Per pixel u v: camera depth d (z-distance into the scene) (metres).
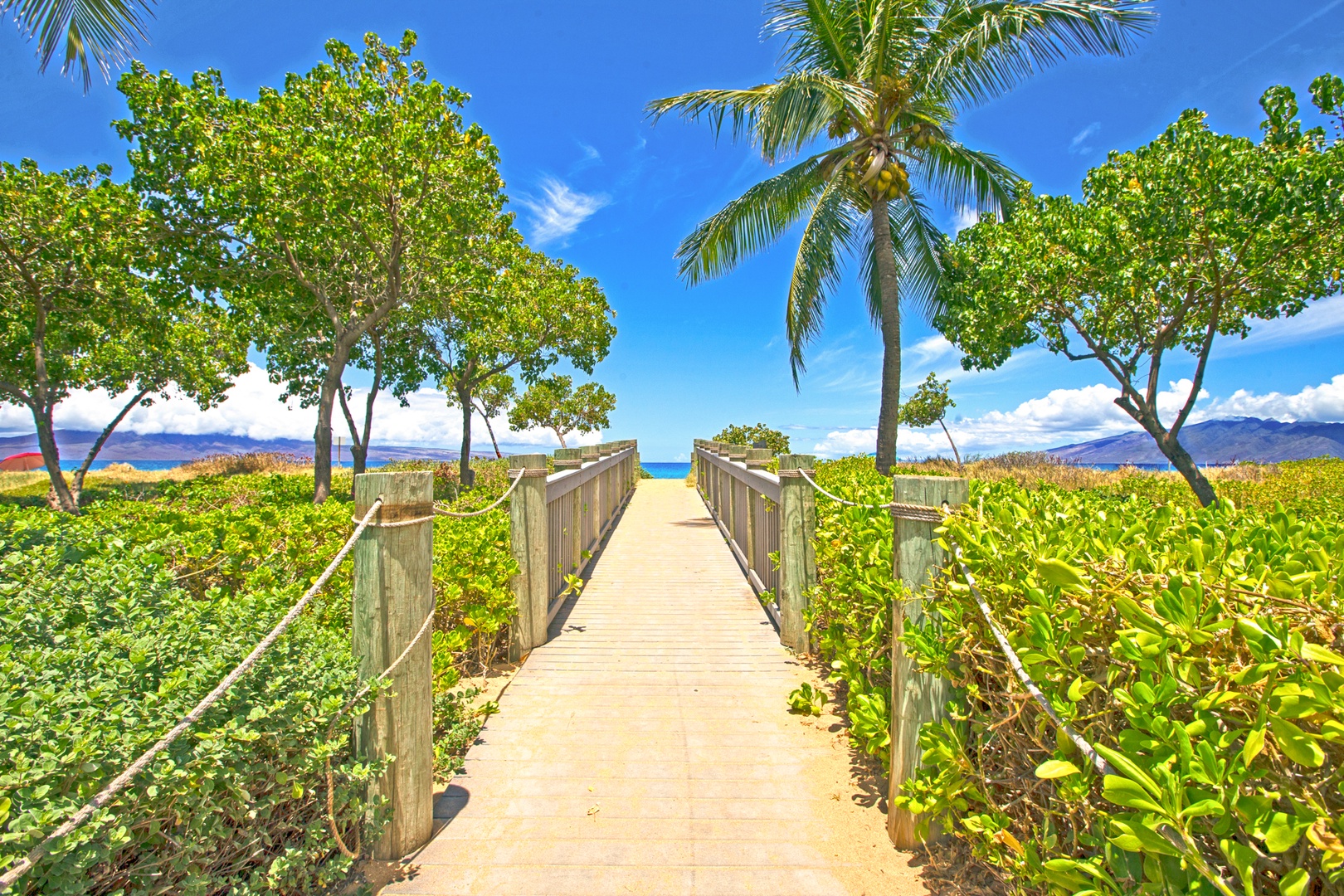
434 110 9.78
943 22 8.63
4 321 12.07
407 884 2.01
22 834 1.11
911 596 2.00
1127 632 1.19
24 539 2.91
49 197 10.12
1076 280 7.51
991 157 9.84
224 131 10.04
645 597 5.52
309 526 3.62
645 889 1.99
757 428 21.28
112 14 5.57
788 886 2.00
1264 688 1.05
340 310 13.20
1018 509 2.07
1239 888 1.13
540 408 27.09
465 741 2.94
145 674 1.71
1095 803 1.41
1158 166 6.41
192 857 1.54
